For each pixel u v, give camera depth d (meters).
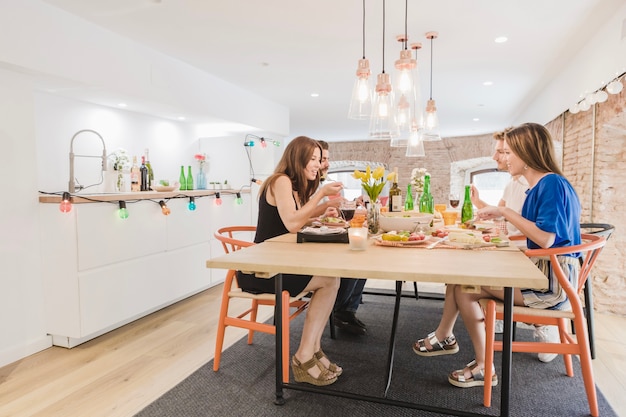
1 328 2.33
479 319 1.91
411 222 2.03
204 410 1.77
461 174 10.73
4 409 1.83
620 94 2.84
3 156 2.35
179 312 3.21
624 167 3.11
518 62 4.00
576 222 1.81
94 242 2.59
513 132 1.98
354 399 1.76
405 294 3.58
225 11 2.73
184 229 3.44
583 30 3.16
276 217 2.13
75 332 2.52
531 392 1.91
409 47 3.49
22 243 2.45
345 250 1.65
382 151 10.95
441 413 1.59
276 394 1.80
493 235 1.96
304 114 6.86
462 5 2.70
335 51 3.56
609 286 3.15
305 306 2.10
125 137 3.90
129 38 3.19
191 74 3.94
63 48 2.64
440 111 6.81
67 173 3.33
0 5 2.26
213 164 5.04
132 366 2.26
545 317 1.71
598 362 2.26
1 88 2.34
